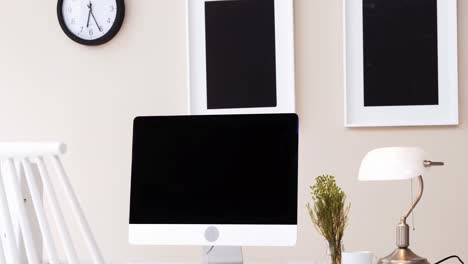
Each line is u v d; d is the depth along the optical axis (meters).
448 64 3.03
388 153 2.01
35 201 1.75
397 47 3.06
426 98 3.04
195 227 2.05
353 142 3.09
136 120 2.12
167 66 3.20
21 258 1.84
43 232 1.75
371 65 3.07
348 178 3.09
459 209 3.03
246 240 2.03
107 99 3.22
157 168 2.10
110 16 3.20
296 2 3.12
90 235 1.77
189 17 3.17
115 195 3.21
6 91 3.27
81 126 3.23
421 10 3.05
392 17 3.06
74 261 1.77
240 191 2.05
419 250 3.04
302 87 3.12
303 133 3.11
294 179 2.03
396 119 3.06
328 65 3.11
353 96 3.08
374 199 3.07
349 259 1.89
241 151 2.07
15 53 3.27
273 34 3.13
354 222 3.08
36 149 1.69
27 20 3.26
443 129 3.05
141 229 2.08
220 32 3.16
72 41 3.24
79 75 3.23
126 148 3.21
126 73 3.21
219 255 2.07
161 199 2.08
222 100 3.16
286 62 3.12
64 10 3.23
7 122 3.27
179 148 2.10
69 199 1.75
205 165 2.08
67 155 3.23
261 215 2.03
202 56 3.17
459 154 3.04
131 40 3.21
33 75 3.26
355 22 3.08
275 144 2.06
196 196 2.07
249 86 3.14
